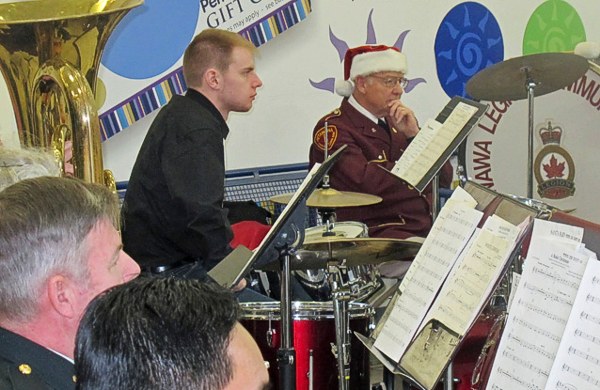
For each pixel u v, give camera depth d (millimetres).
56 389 2328
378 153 7301
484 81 7223
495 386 2854
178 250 5367
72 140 4789
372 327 4715
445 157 4523
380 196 7176
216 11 7512
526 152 8445
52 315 2422
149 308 1587
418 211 7254
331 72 7918
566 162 8516
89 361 1568
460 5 8297
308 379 4594
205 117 5371
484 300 3217
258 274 6164
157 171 5320
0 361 2336
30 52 4805
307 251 4703
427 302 3439
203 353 1547
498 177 8406
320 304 4730
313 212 6723
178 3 7387
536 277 2844
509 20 8477
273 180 7797
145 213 5344
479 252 3293
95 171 4820
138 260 5410
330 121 7379
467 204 3482
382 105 7340
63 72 4777
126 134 7414
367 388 4746
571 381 2611
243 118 7738
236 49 5637
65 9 4758
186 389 1528
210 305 1613
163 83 7422
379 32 8062
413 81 8258
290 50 7797
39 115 4895
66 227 2422
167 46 7402
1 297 2387
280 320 4301
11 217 2389
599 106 8500
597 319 2609
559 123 8484
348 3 7922
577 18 8703
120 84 7328
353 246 4734
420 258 3551
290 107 7852
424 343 3389
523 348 2814
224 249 5215
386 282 6859
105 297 1655
